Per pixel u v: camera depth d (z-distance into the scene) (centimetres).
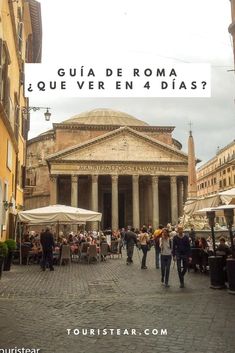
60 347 595
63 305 934
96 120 7300
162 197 6325
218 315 802
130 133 5622
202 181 8950
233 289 1066
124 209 6419
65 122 7081
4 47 1599
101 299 1018
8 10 1781
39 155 7056
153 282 1357
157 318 785
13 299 1020
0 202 1691
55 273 1641
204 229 2297
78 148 5438
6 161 1830
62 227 4619
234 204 1406
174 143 7444
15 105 2202
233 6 1280
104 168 5466
